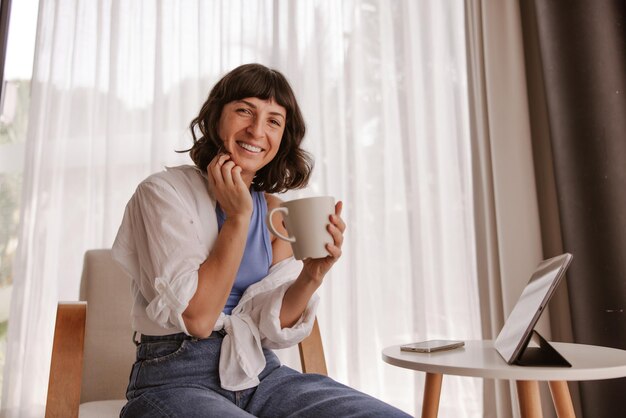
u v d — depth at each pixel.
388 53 2.12
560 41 1.75
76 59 2.09
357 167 2.05
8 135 2.12
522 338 0.80
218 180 0.90
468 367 0.80
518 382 0.87
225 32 2.10
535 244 1.81
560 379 0.75
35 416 1.87
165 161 2.04
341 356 1.96
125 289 1.37
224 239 0.88
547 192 1.93
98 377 1.30
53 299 1.96
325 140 2.05
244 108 0.98
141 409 0.84
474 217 1.95
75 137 2.06
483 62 1.96
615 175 1.64
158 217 0.89
